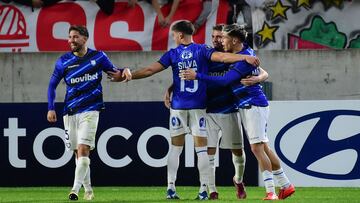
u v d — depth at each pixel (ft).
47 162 110.83
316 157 107.45
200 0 141.79
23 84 142.31
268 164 78.69
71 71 82.07
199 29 141.49
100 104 82.64
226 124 82.53
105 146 110.32
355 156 106.93
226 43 79.36
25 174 111.14
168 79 139.64
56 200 84.74
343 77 139.23
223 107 82.12
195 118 81.20
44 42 144.87
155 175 109.91
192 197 89.40
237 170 84.53
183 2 142.10
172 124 82.64
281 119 107.76
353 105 106.93
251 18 141.79
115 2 143.54
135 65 139.95
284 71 139.64
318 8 141.90
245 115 78.48
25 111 110.93
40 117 110.83
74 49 82.17
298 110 107.65
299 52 139.54
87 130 81.35
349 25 141.69
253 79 77.10
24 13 144.66
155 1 142.61
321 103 107.34
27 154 111.04
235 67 77.56
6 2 144.46
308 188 104.73
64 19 144.36
